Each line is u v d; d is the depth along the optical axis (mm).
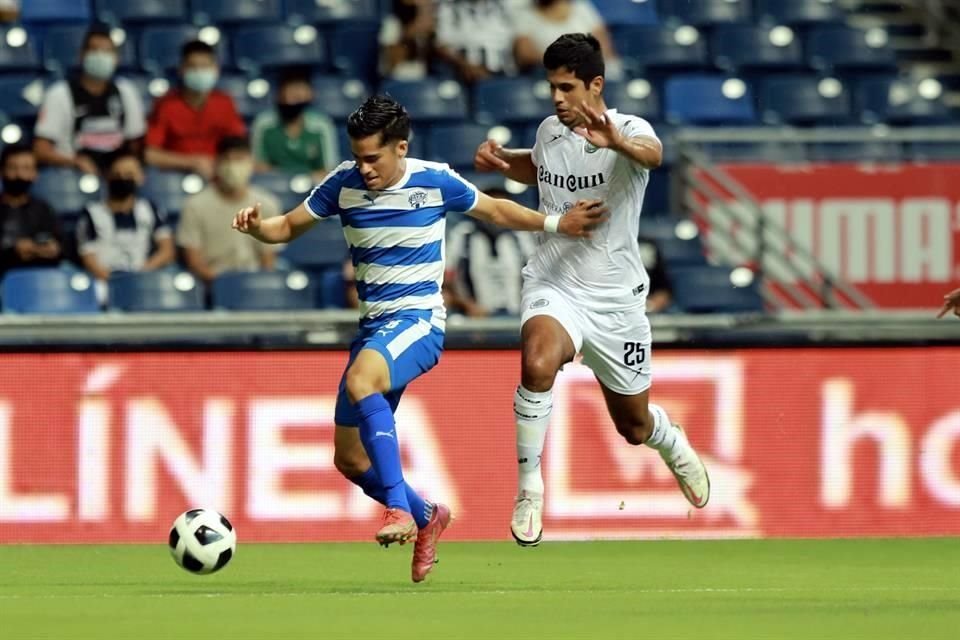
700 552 38375
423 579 29719
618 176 30469
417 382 41281
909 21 70250
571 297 30781
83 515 40156
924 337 45219
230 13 62906
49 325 41344
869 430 42406
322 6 63688
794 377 42188
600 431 41719
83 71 53906
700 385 41906
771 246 50438
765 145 53250
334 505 40844
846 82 63281
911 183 51656
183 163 55031
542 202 31250
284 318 42000
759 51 64000
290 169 55438
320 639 21078
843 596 28359
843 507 42281
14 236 47875
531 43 60625
